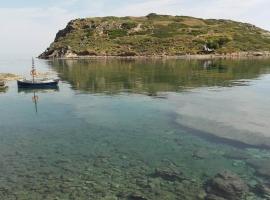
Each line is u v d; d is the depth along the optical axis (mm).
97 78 74812
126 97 48844
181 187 19141
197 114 36500
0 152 25531
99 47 166875
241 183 18641
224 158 23438
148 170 21734
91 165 22766
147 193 18547
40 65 122125
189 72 83875
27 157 24422
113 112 38781
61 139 28750
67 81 70562
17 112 39938
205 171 21312
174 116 35906
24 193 18891
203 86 58875
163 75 78062
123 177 20734
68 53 166875
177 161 23156
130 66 106188
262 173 20547
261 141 26906
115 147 26438
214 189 18344
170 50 159125
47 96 51438
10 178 20812
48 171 21828
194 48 161500
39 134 30328
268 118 33969
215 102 43094
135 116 36500
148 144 26984
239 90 53094
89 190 19094
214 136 28500
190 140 27703
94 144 27266
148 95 50156
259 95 47781
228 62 118375
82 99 48031
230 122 32750
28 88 60062
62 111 39969
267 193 17922
